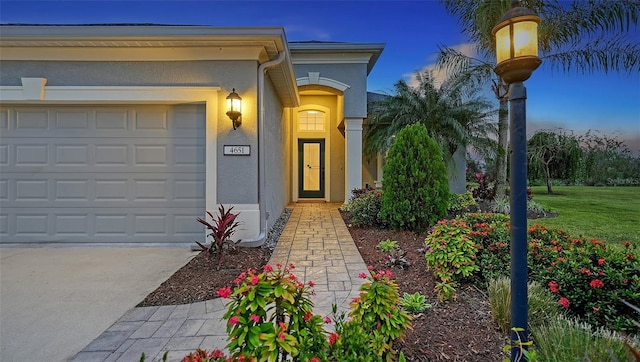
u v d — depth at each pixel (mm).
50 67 4652
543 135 12234
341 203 10258
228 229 4516
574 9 7191
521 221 1643
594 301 2271
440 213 5113
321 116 10836
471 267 2885
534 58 1565
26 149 4820
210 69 4719
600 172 12633
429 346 2043
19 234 4832
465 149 8898
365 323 1762
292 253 4434
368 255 4285
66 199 4840
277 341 1390
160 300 2936
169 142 4855
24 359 2039
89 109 4824
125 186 4859
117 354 2088
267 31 4305
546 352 1682
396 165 5262
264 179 5020
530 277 2721
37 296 3027
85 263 4008
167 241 4867
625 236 5426
